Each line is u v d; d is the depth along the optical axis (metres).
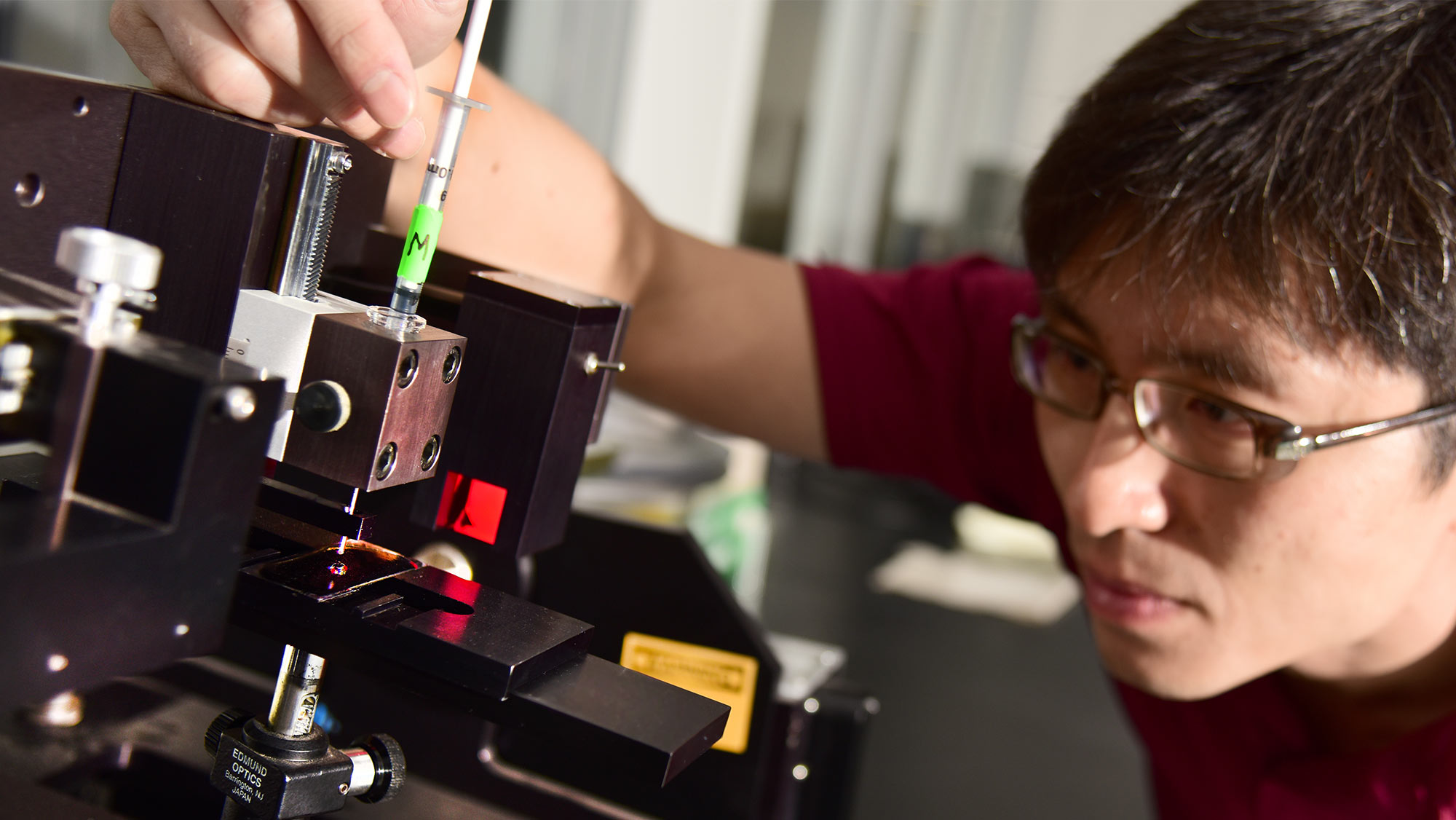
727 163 2.73
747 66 2.70
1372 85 0.61
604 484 1.44
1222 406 0.65
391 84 0.48
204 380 0.35
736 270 0.99
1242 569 0.68
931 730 1.99
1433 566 0.74
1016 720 2.10
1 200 0.45
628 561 0.73
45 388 0.36
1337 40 0.63
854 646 2.26
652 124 2.45
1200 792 0.97
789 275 1.01
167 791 0.57
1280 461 0.64
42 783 0.53
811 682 0.79
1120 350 0.70
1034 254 0.76
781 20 3.05
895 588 2.68
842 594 2.55
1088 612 0.81
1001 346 0.97
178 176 0.46
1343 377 0.62
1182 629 0.71
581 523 0.74
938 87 4.06
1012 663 2.38
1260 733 0.90
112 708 0.60
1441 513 0.68
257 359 0.45
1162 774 1.01
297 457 0.44
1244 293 0.62
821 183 3.55
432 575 0.49
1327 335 0.61
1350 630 0.70
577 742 0.41
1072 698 2.26
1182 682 0.73
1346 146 0.60
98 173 0.47
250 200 0.45
